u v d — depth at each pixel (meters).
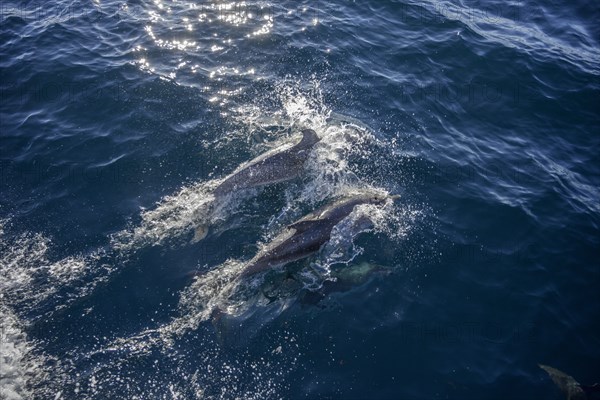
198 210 11.57
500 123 14.90
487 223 11.90
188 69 15.32
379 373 8.94
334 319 9.71
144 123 13.55
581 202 12.71
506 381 8.96
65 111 13.80
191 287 10.09
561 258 11.26
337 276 10.46
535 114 15.29
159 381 8.62
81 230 11.00
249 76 15.23
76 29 16.67
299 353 9.13
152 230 11.12
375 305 10.03
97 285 10.02
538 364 9.27
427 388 8.78
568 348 9.57
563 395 8.77
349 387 8.70
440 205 12.20
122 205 11.59
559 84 16.36
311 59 15.99
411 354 9.27
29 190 11.74
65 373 8.63
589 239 11.73
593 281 10.84
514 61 17.02
